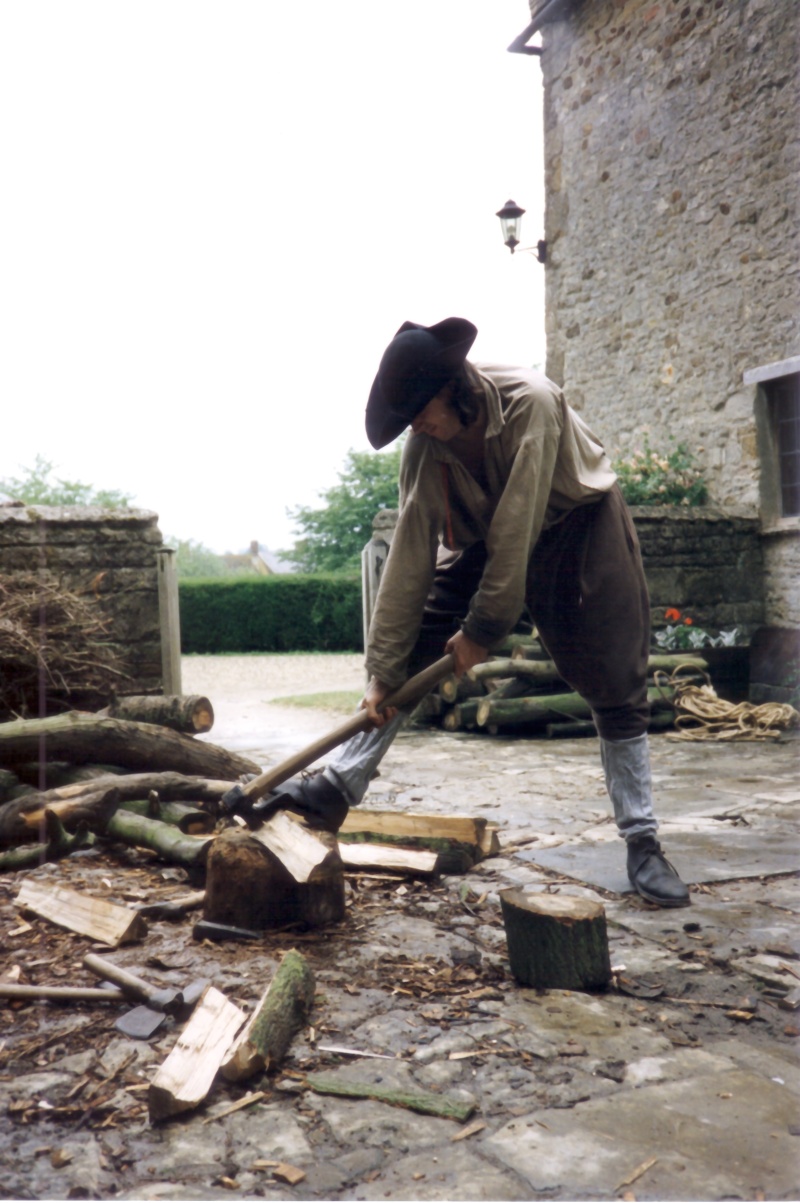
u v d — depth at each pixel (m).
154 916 2.30
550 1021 1.72
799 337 5.34
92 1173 1.24
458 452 2.16
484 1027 1.69
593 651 2.37
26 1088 1.47
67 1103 1.43
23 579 4.38
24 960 2.00
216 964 1.98
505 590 2.12
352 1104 1.42
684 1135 1.32
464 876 2.70
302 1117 1.39
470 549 2.43
